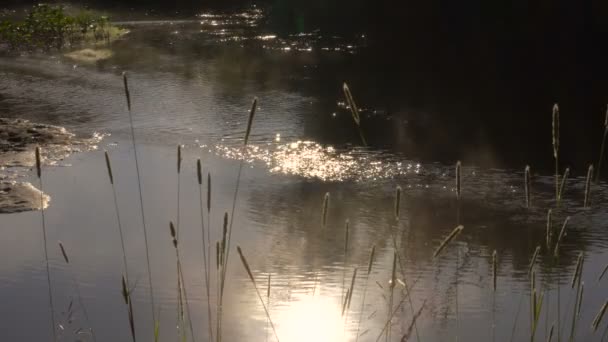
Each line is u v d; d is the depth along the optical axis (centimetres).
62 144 1116
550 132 1202
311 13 2561
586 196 301
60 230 772
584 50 1911
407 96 1463
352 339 525
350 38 2177
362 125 1238
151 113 1311
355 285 629
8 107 1348
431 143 1135
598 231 772
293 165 1022
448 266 675
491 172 991
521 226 790
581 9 1980
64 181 947
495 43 2006
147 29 2389
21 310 587
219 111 1325
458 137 1170
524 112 1343
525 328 546
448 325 547
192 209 841
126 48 2006
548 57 1853
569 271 664
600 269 665
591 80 1614
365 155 1069
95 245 729
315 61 1845
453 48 1983
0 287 629
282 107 1360
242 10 2891
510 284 632
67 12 2759
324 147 1106
